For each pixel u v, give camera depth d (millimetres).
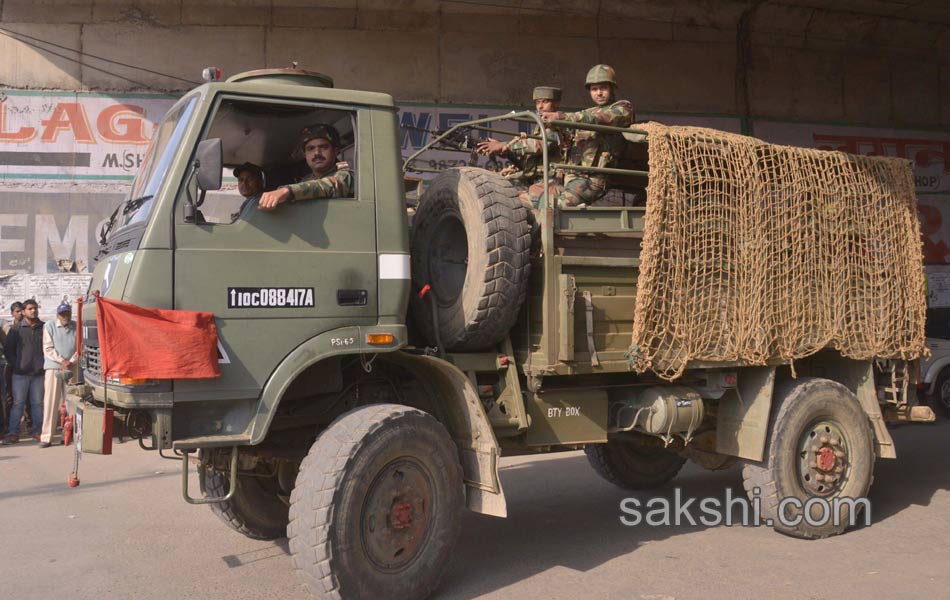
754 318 5477
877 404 6281
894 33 15789
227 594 4559
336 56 13180
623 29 14367
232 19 12844
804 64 15469
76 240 12398
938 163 16328
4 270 12188
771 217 5602
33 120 12305
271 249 4191
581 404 5223
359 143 4484
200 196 4105
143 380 3857
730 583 4691
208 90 4184
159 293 3916
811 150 6004
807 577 4789
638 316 4980
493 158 6586
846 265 6039
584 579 4789
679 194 5141
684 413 5328
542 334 4793
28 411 10844
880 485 7418
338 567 3945
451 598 4465
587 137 5625
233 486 4105
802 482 5773
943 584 4633
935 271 16266
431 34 13484
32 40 12312
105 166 12484
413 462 4289
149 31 12609
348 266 4379
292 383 4461
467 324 4629
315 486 3998
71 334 10094
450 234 5047
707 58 14820
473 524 6164
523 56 13852
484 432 4520
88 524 6145
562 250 4918
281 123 4555
